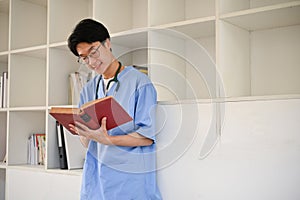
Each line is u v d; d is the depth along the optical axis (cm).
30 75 279
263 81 197
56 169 238
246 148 169
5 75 276
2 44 310
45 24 291
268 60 196
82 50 176
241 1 196
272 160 163
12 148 266
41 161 265
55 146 244
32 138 271
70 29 260
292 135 158
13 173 259
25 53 268
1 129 303
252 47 201
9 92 266
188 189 183
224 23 182
